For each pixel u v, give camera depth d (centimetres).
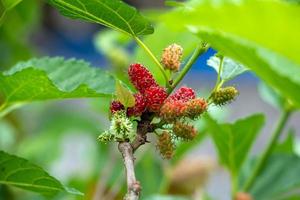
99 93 69
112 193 108
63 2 65
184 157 115
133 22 64
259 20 42
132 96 61
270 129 220
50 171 133
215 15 43
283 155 101
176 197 102
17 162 70
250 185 99
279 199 100
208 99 64
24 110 151
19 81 71
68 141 163
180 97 63
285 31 43
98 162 127
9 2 72
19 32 141
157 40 91
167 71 65
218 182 198
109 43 126
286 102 97
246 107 229
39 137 138
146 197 102
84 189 120
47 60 83
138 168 116
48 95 72
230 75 66
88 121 142
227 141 95
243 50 47
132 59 114
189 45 89
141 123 62
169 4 58
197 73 222
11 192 122
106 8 64
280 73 46
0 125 136
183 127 62
